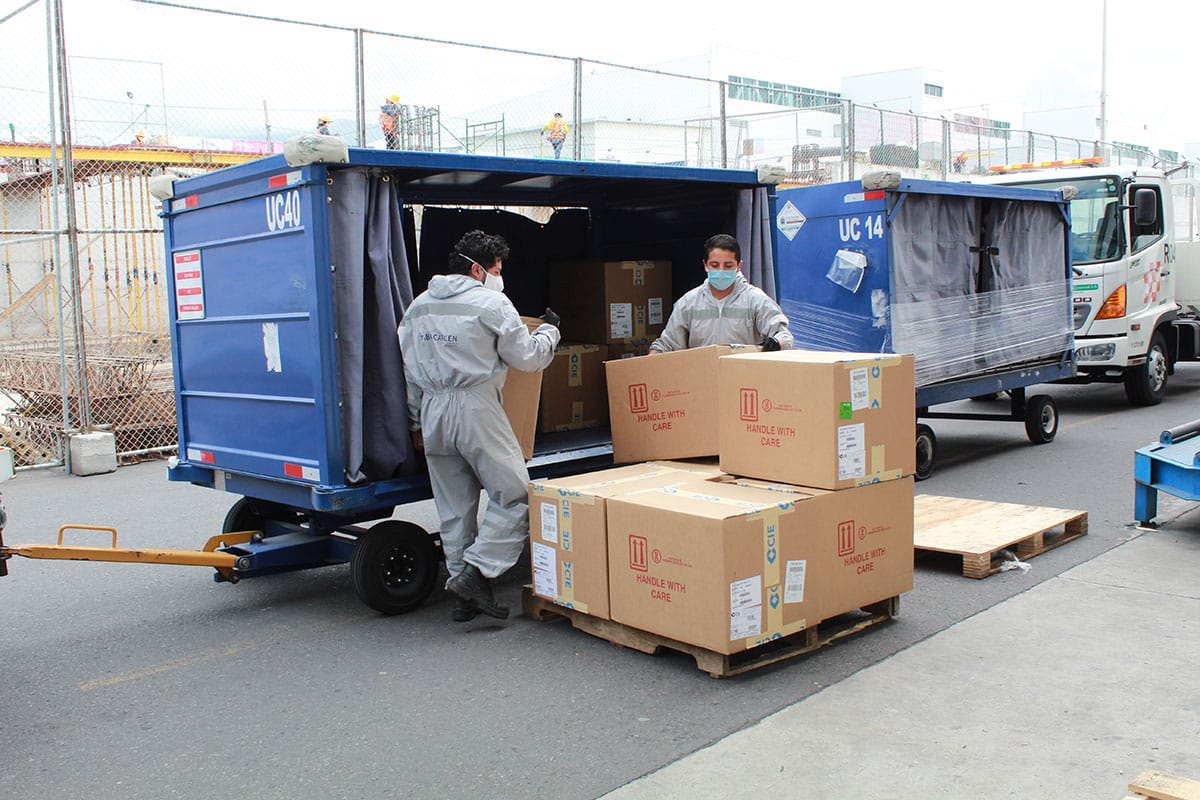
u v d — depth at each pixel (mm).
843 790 3344
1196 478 6238
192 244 5844
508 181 6512
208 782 3541
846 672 4359
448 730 3910
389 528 5305
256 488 5633
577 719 3973
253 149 14461
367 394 5152
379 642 4965
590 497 4664
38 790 3516
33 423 10672
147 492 8828
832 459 4504
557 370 6586
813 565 4461
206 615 5496
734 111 33406
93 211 15586
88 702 4297
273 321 5230
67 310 13766
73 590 6012
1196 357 13492
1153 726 3748
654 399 5590
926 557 6121
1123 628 4789
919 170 19016
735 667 4309
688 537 4207
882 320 8547
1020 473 8719
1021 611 5090
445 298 4941
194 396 6012
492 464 5000
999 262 9719
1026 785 3338
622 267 7082
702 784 3414
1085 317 11812
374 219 5066
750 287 6203
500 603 5559
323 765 3646
